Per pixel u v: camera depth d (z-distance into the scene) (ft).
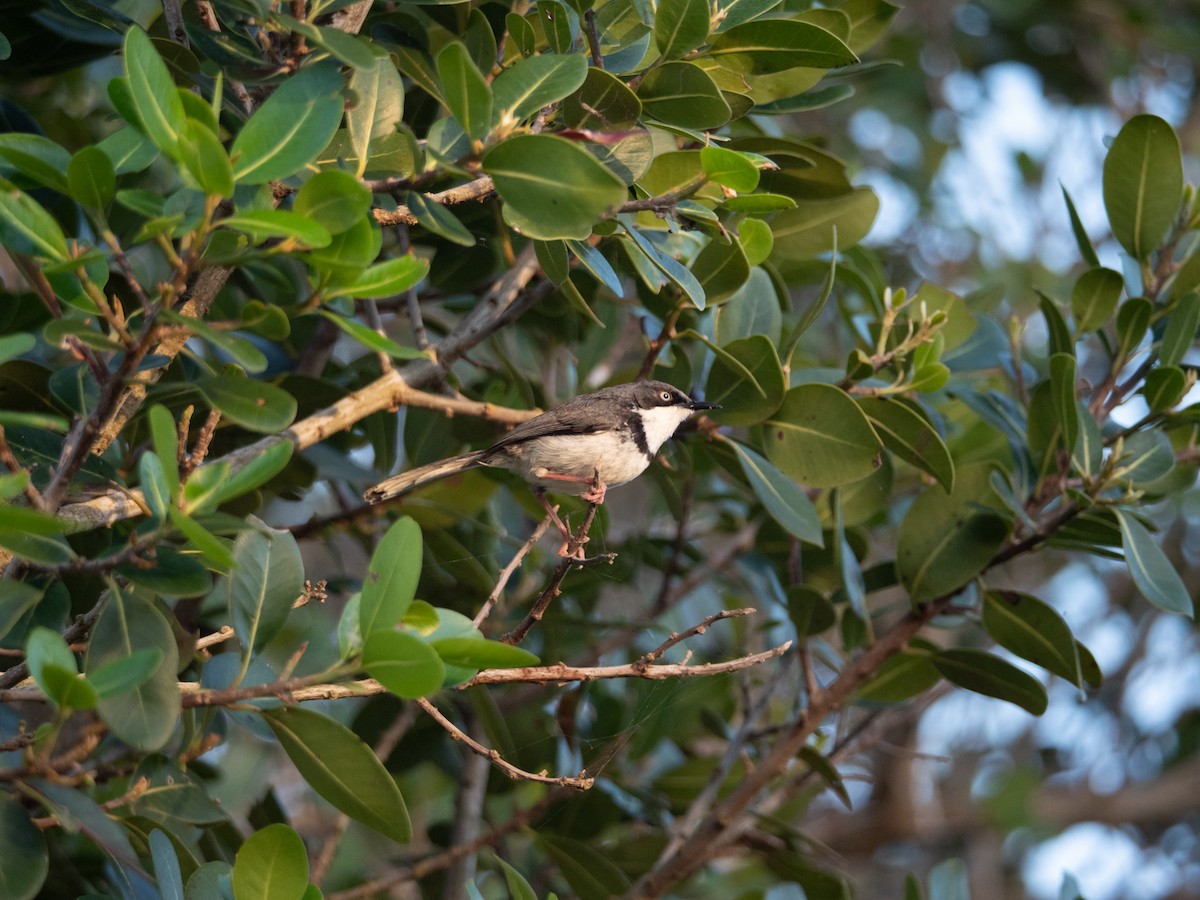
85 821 20.83
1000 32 70.08
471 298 41.57
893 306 36.17
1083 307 35.73
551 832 38.27
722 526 45.70
